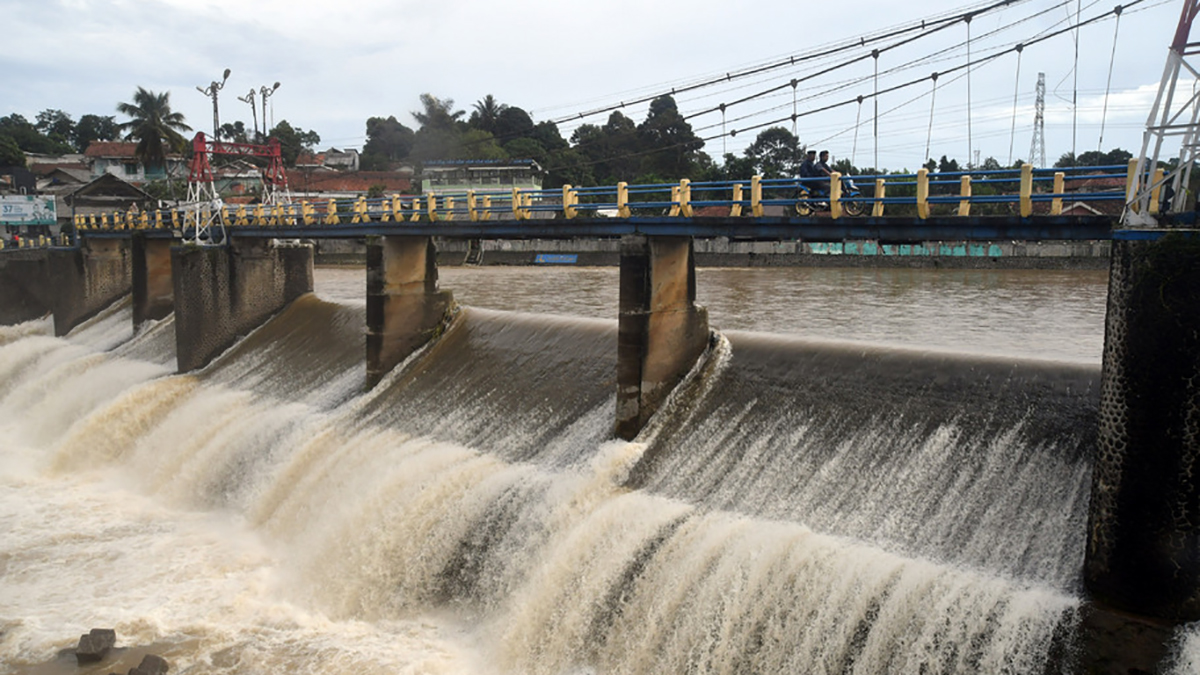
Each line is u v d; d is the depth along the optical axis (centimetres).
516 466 2572
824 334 3578
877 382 2345
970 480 1922
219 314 4538
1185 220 1479
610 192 2855
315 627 2267
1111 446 1516
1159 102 1475
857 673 1625
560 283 6500
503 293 5797
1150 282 1449
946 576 1661
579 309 4944
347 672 2034
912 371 2322
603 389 2864
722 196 7731
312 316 4497
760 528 1948
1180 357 1429
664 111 10475
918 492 1947
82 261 6016
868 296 4759
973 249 6122
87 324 6012
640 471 2409
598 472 2378
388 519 2492
